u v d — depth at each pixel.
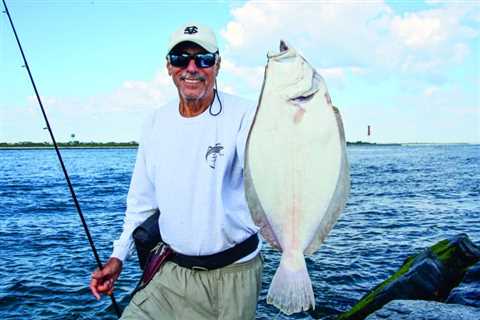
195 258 3.09
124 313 3.21
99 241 12.27
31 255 10.80
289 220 2.52
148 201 3.41
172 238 3.15
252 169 2.50
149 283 3.27
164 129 3.15
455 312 4.47
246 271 3.11
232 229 3.03
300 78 2.41
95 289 3.37
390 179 32.59
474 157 81.06
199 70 2.94
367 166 50.91
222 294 3.09
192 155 3.03
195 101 3.02
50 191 25.22
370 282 8.41
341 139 2.39
